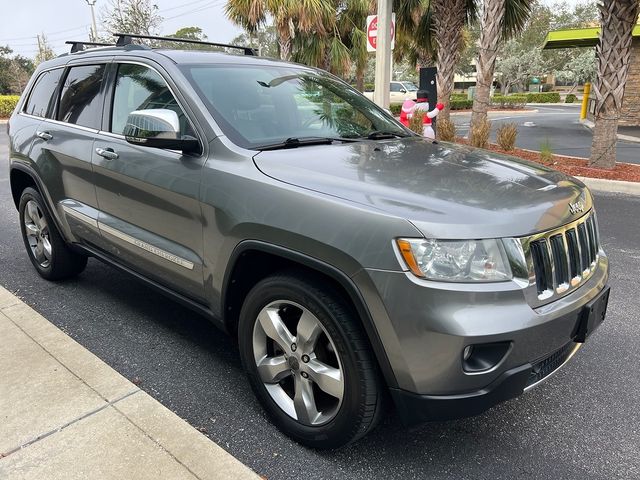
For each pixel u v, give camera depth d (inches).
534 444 104.1
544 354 88.0
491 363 83.0
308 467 96.9
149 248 125.7
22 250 217.2
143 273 134.0
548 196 96.7
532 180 104.1
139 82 133.0
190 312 160.2
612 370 131.0
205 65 130.3
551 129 717.9
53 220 165.0
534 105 1558.8
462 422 110.7
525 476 95.6
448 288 80.3
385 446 102.9
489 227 83.4
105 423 102.7
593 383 125.4
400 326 82.6
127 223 132.6
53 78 171.5
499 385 83.4
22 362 123.3
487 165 111.8
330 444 96.8
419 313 81.0
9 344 131.2
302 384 98.8
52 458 93.7
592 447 103.3
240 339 107.8
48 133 160.7
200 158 112.2
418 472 96.0
